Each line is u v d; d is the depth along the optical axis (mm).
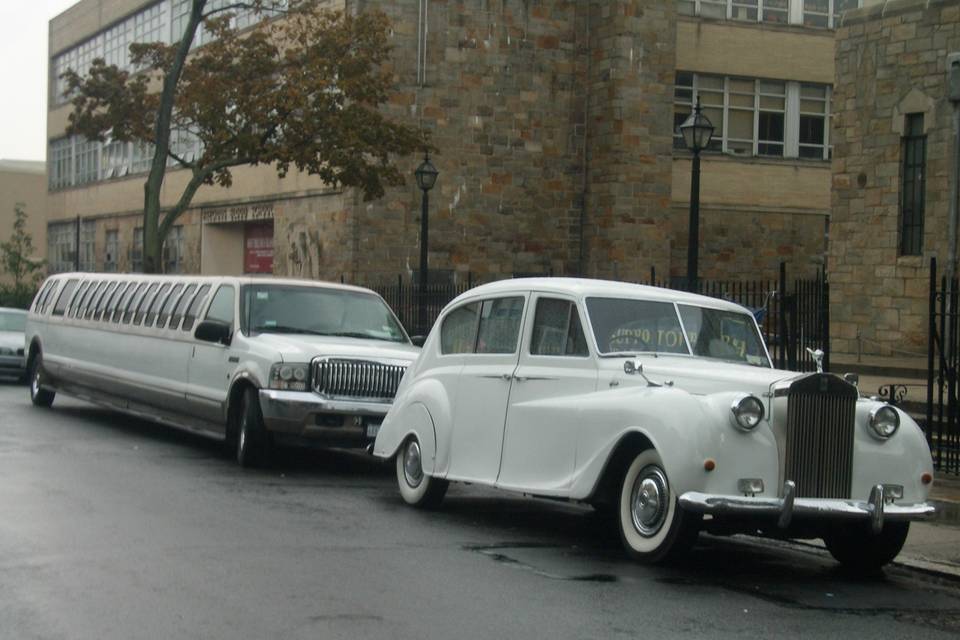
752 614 8328
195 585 8602
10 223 78938
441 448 12125
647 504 9844
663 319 11164
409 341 16969
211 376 16312
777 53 42594
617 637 7535
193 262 46844
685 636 7633
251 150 32062
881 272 28422
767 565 10367
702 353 11141
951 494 14023
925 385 21062
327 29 32844
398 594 8523
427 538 10867
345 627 7547
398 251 37344
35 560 9289
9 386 28516
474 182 38375
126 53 53906
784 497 9203
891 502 9695
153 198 32938
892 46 28172
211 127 33188
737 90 42344
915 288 27594
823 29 43156
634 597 8680
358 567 9422
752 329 11602
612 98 38875
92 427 19484
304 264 39531
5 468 14312
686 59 41562
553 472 10680
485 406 11672
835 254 29547
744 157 42094
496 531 11430
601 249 39281
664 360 10758
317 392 14977
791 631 7891
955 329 15688
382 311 17203
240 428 15586
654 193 39312
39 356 22609
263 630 7422
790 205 42656
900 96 28000
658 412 9617
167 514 11555
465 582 9000
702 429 9297
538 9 39094
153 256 32688
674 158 41312
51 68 63062
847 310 29203
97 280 21500
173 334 17562
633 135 38906
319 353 15039
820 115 43375
